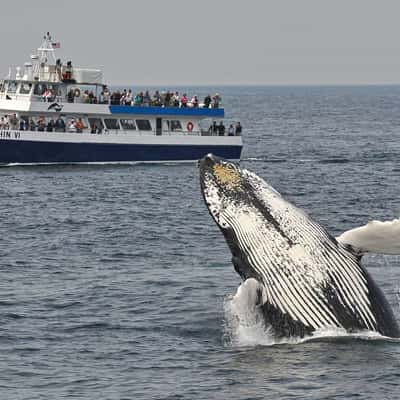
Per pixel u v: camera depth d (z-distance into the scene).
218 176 59.50
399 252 57.62
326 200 178.62
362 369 56.44
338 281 58.78
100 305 82.19
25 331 73.25
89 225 146.38
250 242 59.06
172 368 61.22
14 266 107.56
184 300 82.62
